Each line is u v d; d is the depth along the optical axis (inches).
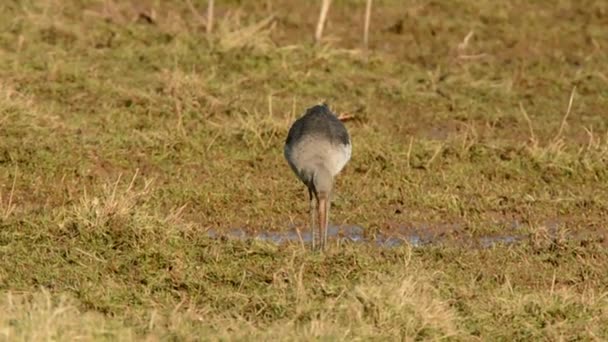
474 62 822.5
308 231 542.9
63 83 711.1
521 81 781.3
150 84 725.9
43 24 800.9
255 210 560.7
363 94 741.3
